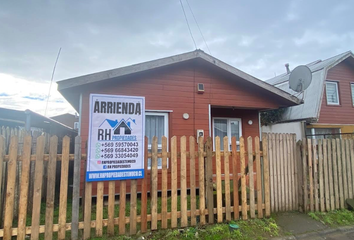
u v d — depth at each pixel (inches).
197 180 232.8
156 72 233.1
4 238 107.4
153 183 134.0
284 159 171.9
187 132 238.1
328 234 144.2
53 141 117.6
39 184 114.4
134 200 131.1
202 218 140.9
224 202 153.3
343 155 187.8
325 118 444.8
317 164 178.1
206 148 146.5
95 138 129.6
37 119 319.3
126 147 134.6
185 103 241.0
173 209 135.8
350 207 177.8
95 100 133.9
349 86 481.7
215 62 240.2
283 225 149.2
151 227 131.2
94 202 196.1
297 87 282.5
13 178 111.3
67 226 117.8
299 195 172.7
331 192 178.1
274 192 166.2
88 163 125.8
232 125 318.3
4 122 300.0
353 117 471.8
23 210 111.1
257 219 152.8
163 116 238.2
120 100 138.9
